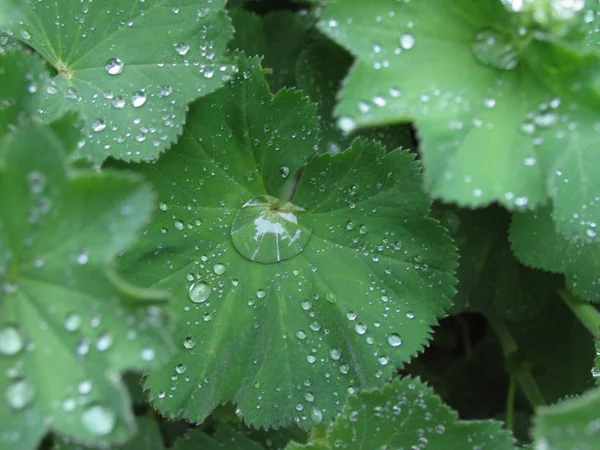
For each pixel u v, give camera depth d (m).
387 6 0.43
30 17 0.45
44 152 0.39
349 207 0.46
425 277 0.45
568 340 0.50
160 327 0.40
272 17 0.50
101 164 0.44
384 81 0.42
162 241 0.45
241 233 0.46
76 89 0.45
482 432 0.44
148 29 0.45
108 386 0.39
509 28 0.43
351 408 0.44
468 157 0.42
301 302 0.46
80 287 0.40
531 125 0.42
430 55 0.42
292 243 0.46
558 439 0.40
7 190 0.39
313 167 0.46
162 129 0.45
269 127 0.46
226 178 0.46
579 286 0.47
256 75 0.46
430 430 0.44
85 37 0.45
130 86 0.45
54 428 0.39
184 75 0.45
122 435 0.39
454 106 0.42
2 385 0.40
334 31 0.42
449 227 0.49
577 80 0.42
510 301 0.49
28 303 0.40
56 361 0.40
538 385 0.50
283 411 0.45
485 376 0.52
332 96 0.49
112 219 0.39
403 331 0.45
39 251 0.40
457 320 0.53
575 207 0.43
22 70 0.43
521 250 0.47
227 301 0.46
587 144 0.42
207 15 0.45
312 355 0.45
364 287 0.46
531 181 0.42
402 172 0.45
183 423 0.49
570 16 0.43
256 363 0.45
